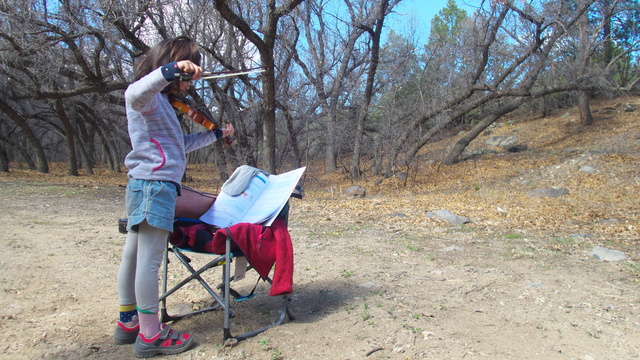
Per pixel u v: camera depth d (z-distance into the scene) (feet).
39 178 60.13
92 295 12.55
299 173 10.26
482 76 67.51
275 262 10.13
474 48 59.82
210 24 55.62
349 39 66.28
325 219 29.76
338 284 14.05
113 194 43.06
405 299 12.57
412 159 65.87
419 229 25.72
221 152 62.03
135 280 8.70
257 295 12.89
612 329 10.62
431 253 19.04
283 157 65.31
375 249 19.77
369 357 8.93
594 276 15.37
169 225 8.52
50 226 22.41
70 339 9.64
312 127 69.05
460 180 57.26
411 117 66.59
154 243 8.70
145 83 7.70
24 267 14.53
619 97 88.07
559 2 53.67
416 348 9.34
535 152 66.39
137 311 9.18
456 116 61.05
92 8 43.45
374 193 56.49
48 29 43.42
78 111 83.05
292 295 12.89
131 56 52.34
